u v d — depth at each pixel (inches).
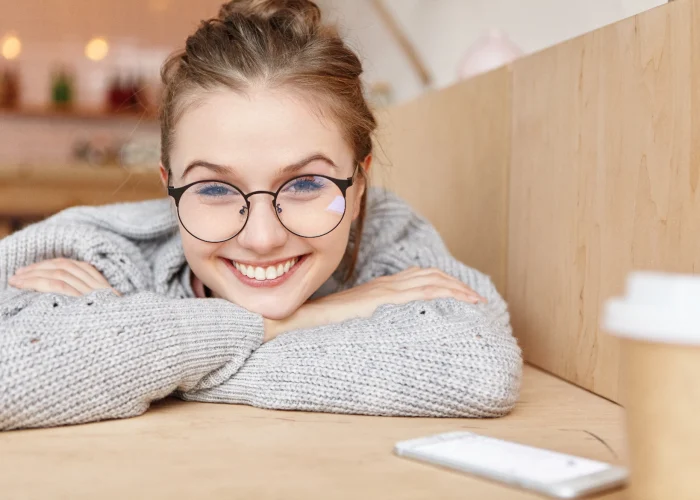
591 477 25.8
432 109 71.5
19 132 176.2
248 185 42.6
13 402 34.8
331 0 145.9
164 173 50.5
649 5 66.5
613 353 42.8
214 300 42.6
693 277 21.5
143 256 51.9
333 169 44.3
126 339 37.5
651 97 39.1
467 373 38.4
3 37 174.6
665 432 22.0
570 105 47.3
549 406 41.7
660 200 38.5
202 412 39.7
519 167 54.4
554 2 88.7
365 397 38.5
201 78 42.8
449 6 118.3
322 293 54.3
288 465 30.0
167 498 26.3
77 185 139.7
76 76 178.1
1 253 48.3
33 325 36.7
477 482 27.6
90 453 31.9
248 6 50.4
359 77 49.8
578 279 46.8
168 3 180.4
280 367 40.5
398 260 53.4
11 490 27.2
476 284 51.4
